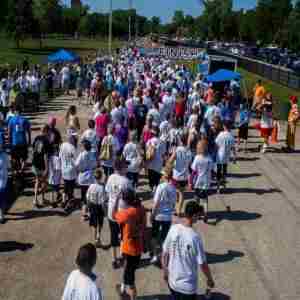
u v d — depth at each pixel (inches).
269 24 3326.8
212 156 534.0
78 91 1206.9
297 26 2608.3
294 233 436.8
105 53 2647.6
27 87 1031.6
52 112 1036.5
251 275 357.1
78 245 398.6
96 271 355.6
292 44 2691.9
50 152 469.1
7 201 494.9
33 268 359.3
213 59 1304.1
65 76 1317.7
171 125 562.9
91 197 380.8
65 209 470.9
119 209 337.4
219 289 335.3
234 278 351.6
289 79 1603.1
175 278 247.1
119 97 735.1
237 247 403.2
